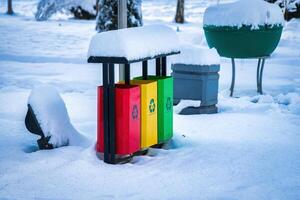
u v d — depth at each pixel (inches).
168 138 284.4
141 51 251.3
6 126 332.8
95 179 232.7
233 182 228.7
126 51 240.7
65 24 1219.2
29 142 296.2
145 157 264.4
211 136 305.4
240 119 347.3
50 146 271.9
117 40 242.8
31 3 1772.9
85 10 1373.0
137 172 242.1
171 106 286.5
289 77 542.0
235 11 413.7
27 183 227.5
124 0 305.7
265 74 561.6
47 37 954.1
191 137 302.8
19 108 388.2
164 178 233.9
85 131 315.9
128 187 222.8
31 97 274.2
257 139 298.8
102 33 247.9
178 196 211.8
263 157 264.4
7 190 219.3
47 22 1268.5
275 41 425.4
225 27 415.5
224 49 426.0
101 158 260.2
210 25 426.6
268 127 327.0
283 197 210.8
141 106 262.4
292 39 888.3
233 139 298.8
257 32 412.2
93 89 471.2
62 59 682.8
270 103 399.9
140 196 211.9
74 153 264.2
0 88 473.4
